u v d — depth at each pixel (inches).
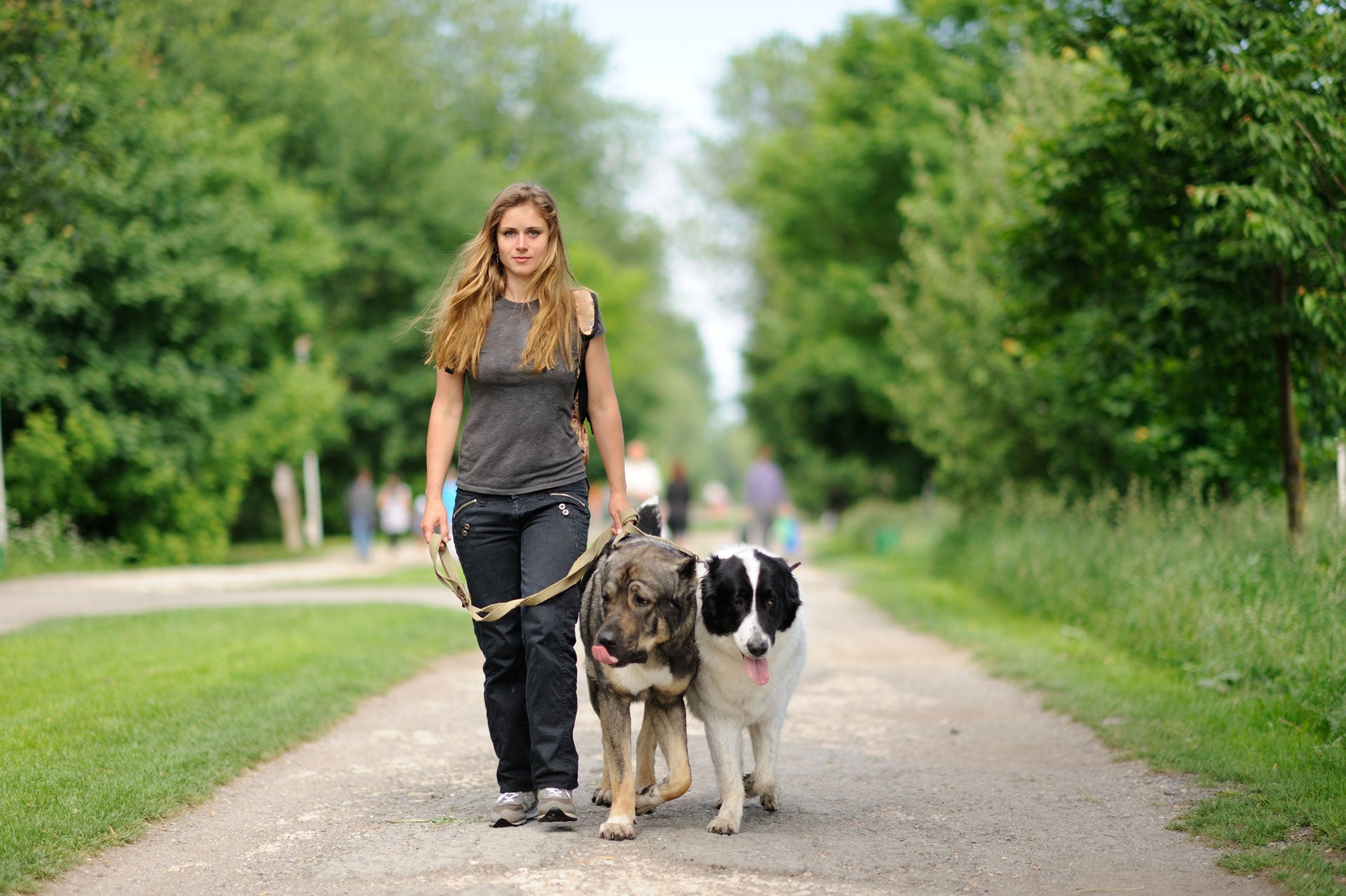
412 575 892.6
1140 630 428.5
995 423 724.7
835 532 1752.0
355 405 1578.5
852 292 1178.0
